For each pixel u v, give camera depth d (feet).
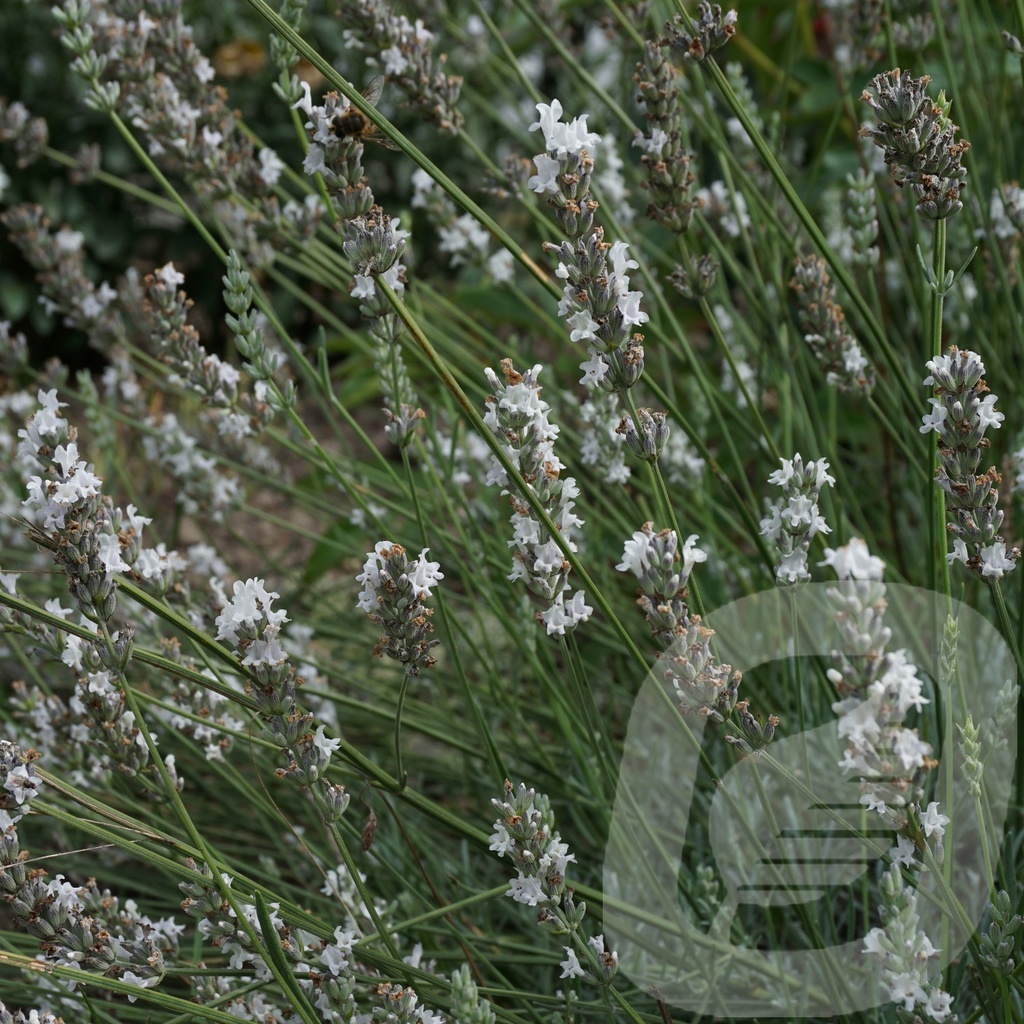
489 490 4.27
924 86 3.49
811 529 3.48
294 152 8.43
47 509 3.41
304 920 3.56
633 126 3.90
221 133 4.05
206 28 8.91
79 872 4.01
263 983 3.53
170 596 3.89
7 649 4.34
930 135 3.50
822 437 4.06
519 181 4.03
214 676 3.85
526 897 3.49
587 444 3.85
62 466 3.41
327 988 3.52
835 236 4.45
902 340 4.71
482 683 4.40
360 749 4.31
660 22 4.29
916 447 4.04
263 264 4.16
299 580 4.81
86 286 4.30
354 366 5.93
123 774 3.80
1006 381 4.15
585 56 7.02
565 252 3.44
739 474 3.99
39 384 6.41
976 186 4.03
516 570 3.51
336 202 3.55
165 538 5.65
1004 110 4.52
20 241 4.27
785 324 4.10
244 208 4.09
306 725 3.48
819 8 5.74
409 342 4.15
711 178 6.11
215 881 3.45
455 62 5.82
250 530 6.26
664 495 3.52
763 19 6.14
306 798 4.00
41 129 4.25
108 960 3.48
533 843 3.47
